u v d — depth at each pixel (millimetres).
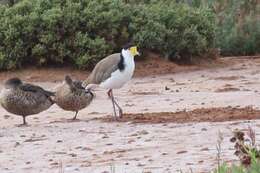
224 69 28891
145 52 29219
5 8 29703
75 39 27984
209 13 31641
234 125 15562
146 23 29500
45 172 12242
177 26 29984
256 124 15555
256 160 8844
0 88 25078
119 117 17641
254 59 32219
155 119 17094
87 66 27766
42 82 26484
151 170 11859
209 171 11375
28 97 17172
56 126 16922
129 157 13070
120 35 29172
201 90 23250
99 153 13641
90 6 29109
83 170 12180
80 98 17609
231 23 35031
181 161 12422
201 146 13648
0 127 17281
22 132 16328
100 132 15789
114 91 23688
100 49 27953
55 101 17859
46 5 29391
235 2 36125
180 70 28438
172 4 32438
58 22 28188
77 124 17062
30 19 28094
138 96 22484
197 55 30406
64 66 28172
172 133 15133
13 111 17391
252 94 21672
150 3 32594
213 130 15156
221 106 19406
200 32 30516
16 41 27969
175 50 29594
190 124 16078
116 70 17984
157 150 13555
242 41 34312
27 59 28219
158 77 27016
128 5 29859
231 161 12000
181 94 22516
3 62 27844
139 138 14836
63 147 14422
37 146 14648
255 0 36531
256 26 34781
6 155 13938
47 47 28016
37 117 18969
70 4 28812
